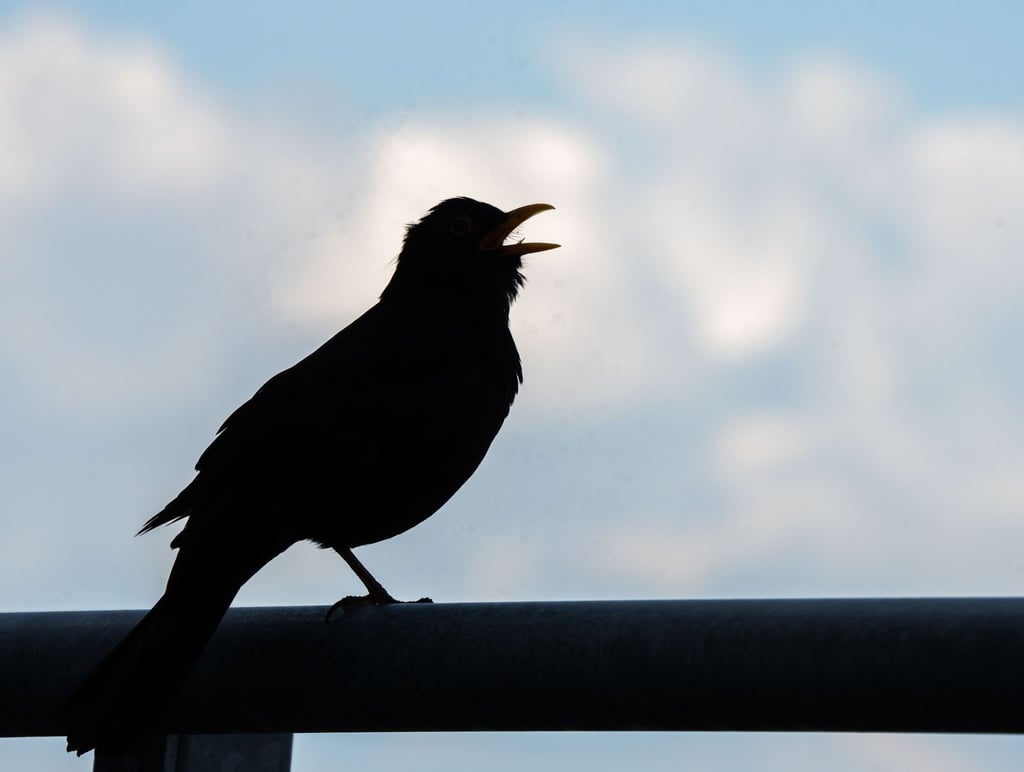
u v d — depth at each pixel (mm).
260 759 5328
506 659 4363
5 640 5148
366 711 4664
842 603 3898
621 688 4156
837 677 3811
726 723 4070
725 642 3996
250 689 4906
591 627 4254
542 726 4398
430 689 4520
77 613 5234
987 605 3689
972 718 3666
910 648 3711
